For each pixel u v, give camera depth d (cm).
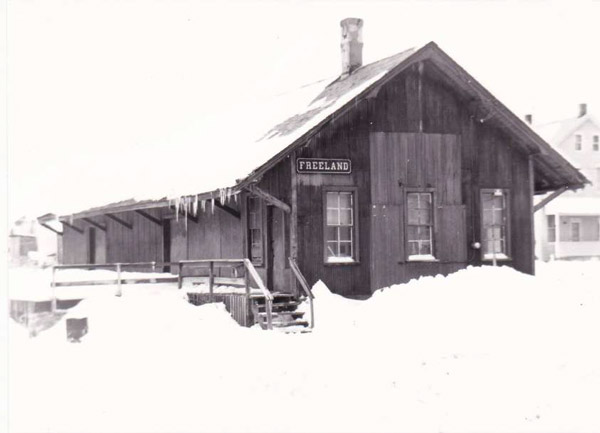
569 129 5153
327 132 1903
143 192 2267
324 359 1334
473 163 2081
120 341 1517
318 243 1875
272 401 1151
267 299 1588
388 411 1104
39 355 1445
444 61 1966
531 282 1761
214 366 1308
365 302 1781
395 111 1989
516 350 1395
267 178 1828
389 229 1961
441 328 1518
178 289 1919
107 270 2783
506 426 1044
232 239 2006
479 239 2072
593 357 1336
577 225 5144
